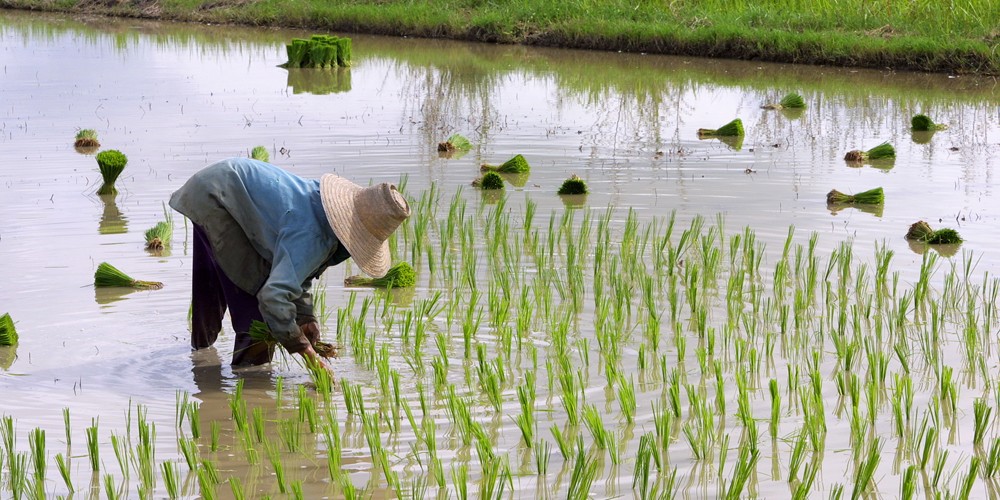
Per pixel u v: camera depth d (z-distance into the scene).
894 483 5.19
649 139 14.79
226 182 6.35
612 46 24.38
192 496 5.08
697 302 7.96
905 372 6.55
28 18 34.31
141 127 15.42
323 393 6.23
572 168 12.81
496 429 5.80
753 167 12.87
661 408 6.07
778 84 19.36
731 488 4.92
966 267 8.57
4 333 7.05
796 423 5.87
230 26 31.42
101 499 5.05
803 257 9.09
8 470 5.27
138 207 10.87
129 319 7.62
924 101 17.48
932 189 11.69
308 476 5.28
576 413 5.90
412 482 5.19
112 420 5.96
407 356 6.93
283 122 15.90
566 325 7.14
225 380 6.60
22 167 12.76
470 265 8.60
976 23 21.59
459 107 17.44
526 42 25.73
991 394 6.24
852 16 23.02
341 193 6.30
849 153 13.17
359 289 8.43
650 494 4.92
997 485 5.15
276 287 6.07
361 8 29.47
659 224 10.18
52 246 9.47
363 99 18.33
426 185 11.82
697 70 21.19
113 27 31.36
